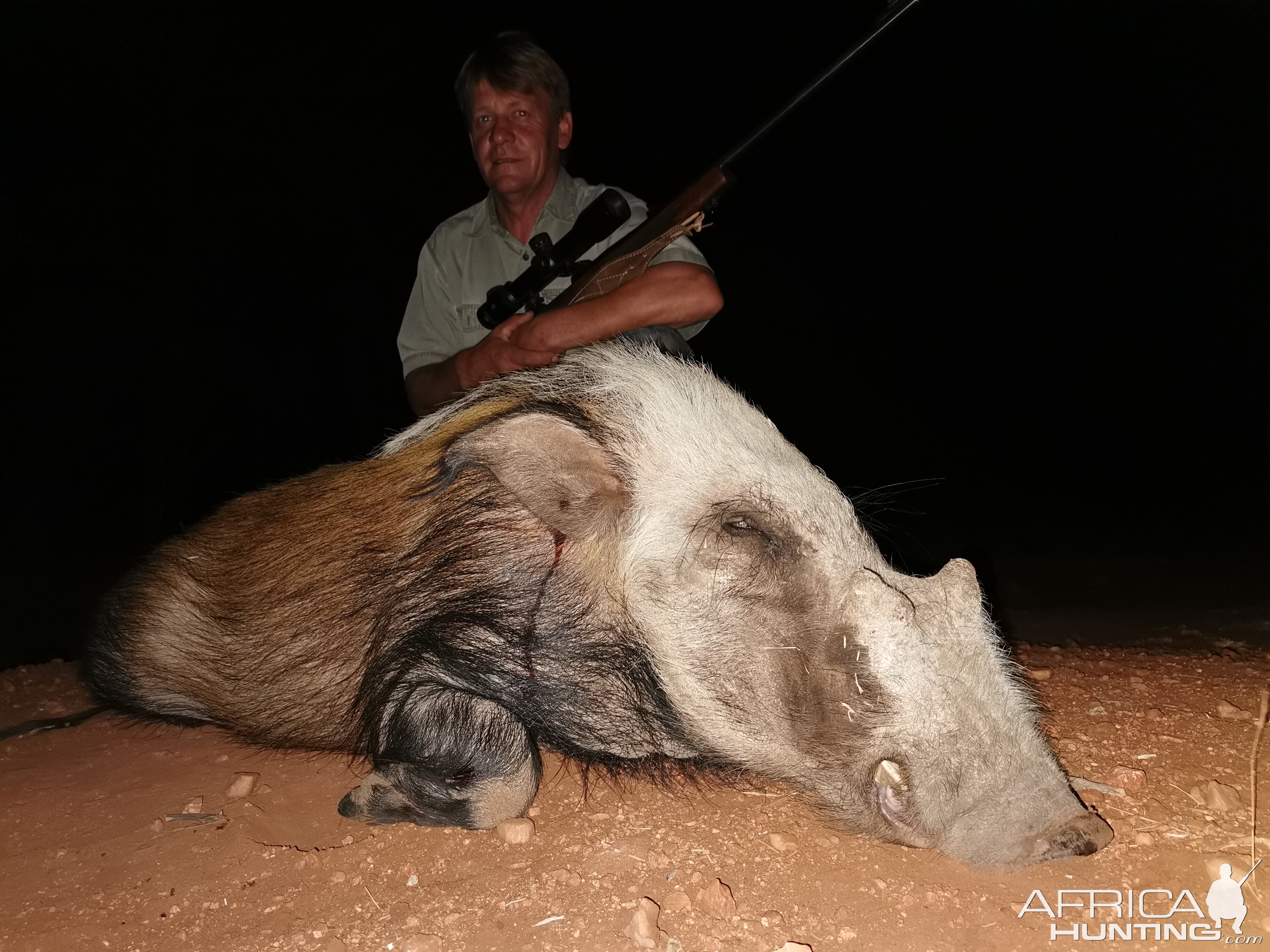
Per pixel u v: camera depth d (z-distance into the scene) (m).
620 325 1.21
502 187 1.44
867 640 0.87
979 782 0.82
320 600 1.16
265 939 0.81
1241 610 2.49
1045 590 3.26
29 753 1.30
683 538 0.97
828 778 0.91
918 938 0.77
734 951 0.75
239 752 1.23
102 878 0.94
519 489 0.98
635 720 1.03
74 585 4.28
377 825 1.00
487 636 1.03
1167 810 0.94
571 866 0.89
